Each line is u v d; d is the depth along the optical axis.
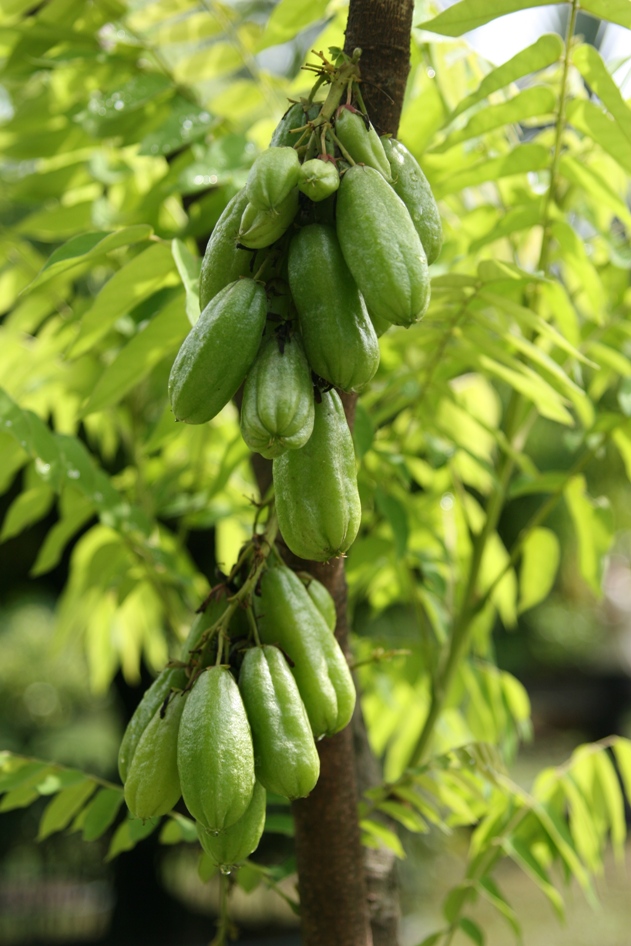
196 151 1.24
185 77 1.38
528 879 5.96
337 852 1.02
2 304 1.61
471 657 1.59
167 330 1.06
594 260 1.47
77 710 6.16
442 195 1.17
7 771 1.13
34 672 6.08
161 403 1.62
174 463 1.64
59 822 1.17
